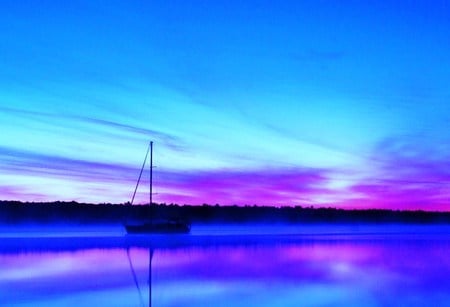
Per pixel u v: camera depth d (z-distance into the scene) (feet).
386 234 225.76
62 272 61.31
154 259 79.05
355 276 56.95
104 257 83.46
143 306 38.83
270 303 39.91
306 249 104.47
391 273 60.18
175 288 47.44
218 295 43.45
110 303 40.06
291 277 55.77
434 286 49.21
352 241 145.18
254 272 60.54
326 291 45.83
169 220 159.12
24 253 94.32
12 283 51.62
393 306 39.09
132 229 153.17
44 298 42.55
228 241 141.38
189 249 103.86
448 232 263.70
